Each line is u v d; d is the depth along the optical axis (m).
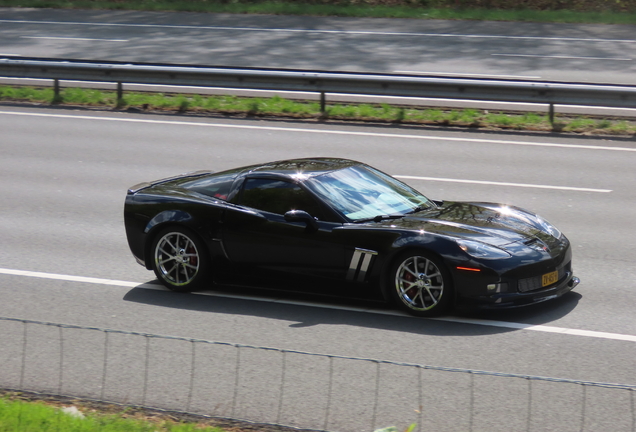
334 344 20.61
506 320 22.39
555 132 50.34
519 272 21.83
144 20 95.19
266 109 56.72
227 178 26.19
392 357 19.59
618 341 20.66
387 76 53.00
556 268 22.80
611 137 48.88
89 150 47.81
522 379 18.06
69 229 33.50
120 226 34.00
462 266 21.72
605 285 25.72
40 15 100.44
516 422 15.73
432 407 16.48
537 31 85.25
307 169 25.80
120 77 58.59
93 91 63.09
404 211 24.92
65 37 83.69
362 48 75.88
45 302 24.50
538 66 66.94
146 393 17.45
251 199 25.08
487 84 50.88
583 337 20.97
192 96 61.00
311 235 23.73
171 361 19.34
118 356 19.77
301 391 17.38
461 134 50.25
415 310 22.70
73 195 38.97
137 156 46.22
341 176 25.69
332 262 23.59
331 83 54.53
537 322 22.22
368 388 17.53
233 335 21.42
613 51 73.44
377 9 97.69
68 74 59.81
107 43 79.56
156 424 15.68
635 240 30.97
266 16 97.75
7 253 30.12
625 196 37.25
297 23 91.50
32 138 50.88
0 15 101.19
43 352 20.11
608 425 15.57
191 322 22.61
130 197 26.69
